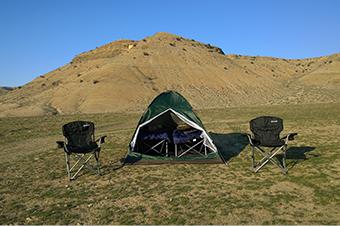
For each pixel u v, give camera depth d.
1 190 8.16
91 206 6.86
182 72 90.56
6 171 10.04
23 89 106.06
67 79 96.19
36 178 9.15
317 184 7.58
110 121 25.22
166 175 9.04
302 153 10.90
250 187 7.66
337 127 16.34
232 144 13.42
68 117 29.64
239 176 8.65
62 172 9.70
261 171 9.02
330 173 8.36
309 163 9.50
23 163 11.07
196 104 68.12
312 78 83.38
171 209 6.52
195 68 93.50
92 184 8.41
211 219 5.96
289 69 112.81
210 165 10.01
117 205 6.88
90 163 10.74
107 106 66.00
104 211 6.57
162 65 94.06
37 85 107.00
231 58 127.00
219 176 8.74
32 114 60.62
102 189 7.98
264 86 85.69
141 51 104.69
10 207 6.98
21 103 75.44
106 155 11.93
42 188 8.22
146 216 6.23
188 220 5.96
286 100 56.78
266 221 5.78
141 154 10.55
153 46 108.94
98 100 69.06
